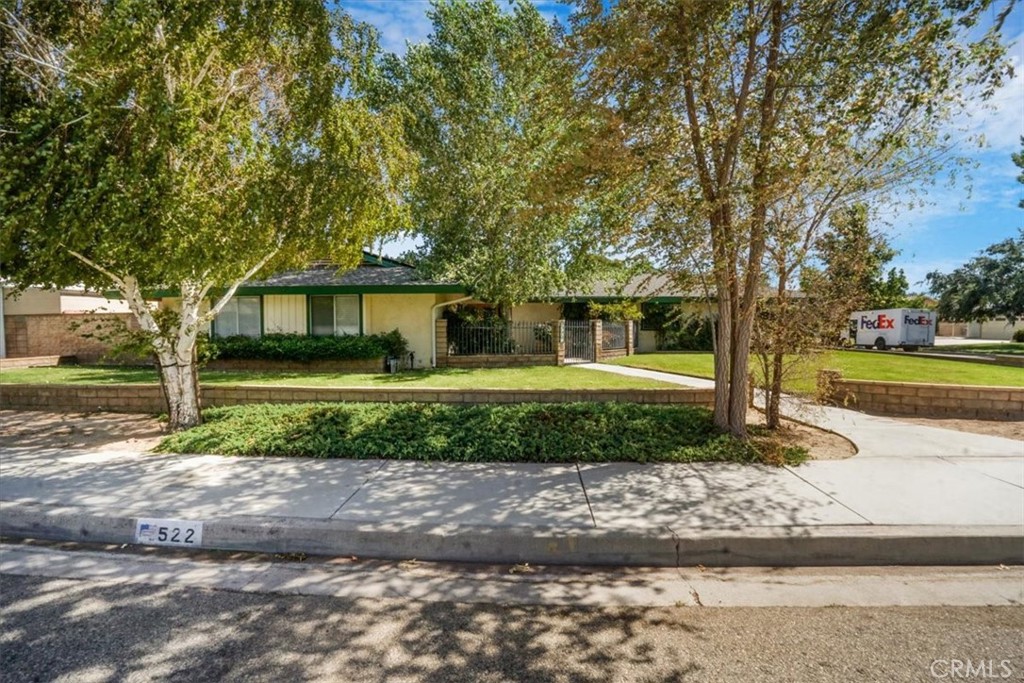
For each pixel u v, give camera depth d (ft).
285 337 49.26
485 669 8.79
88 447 21.49
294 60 21.61
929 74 16.57
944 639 9.58
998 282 81.87
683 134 19.29
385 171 24.89
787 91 18.42
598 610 10.64
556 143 26.16
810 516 13.93
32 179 17.95
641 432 21.39
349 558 13.16
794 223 20.88
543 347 54.44
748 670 8.73
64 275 20.45
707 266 20.45
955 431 23.52
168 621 10.20
